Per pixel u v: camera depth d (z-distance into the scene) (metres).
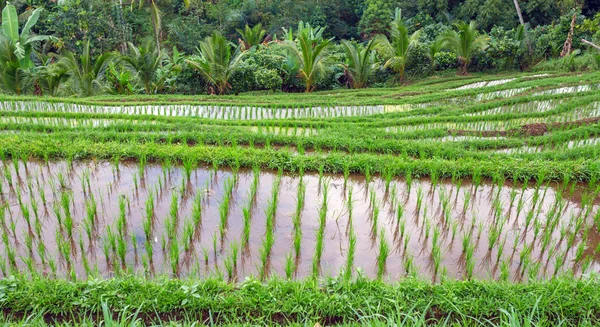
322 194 5.84
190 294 3.56
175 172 6.45
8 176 5.80
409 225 5.15
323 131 8.34
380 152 7.41
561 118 9.74
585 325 3.33
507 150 7.65
